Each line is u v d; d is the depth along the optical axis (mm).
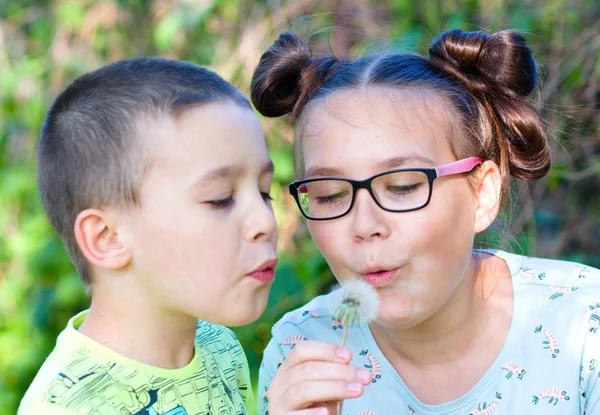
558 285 1838
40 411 1355
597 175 3379
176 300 1418
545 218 3412
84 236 1435
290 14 3576
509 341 1768
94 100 1451
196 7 3621
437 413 1751
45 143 1518
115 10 3969
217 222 1389
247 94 3547
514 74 1815
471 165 1662
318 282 3066
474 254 1887
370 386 1811
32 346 3562
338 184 1616
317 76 1806
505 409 1727
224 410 1578
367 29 3447
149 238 1396
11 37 4297
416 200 1586
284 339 1938
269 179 1493
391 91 1650
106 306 1476
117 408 1389
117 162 1398
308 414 1386
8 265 3859
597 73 3223
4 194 3812
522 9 3291
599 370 1721
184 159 1374
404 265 1583
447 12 3355
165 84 1429
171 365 1506
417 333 1747
